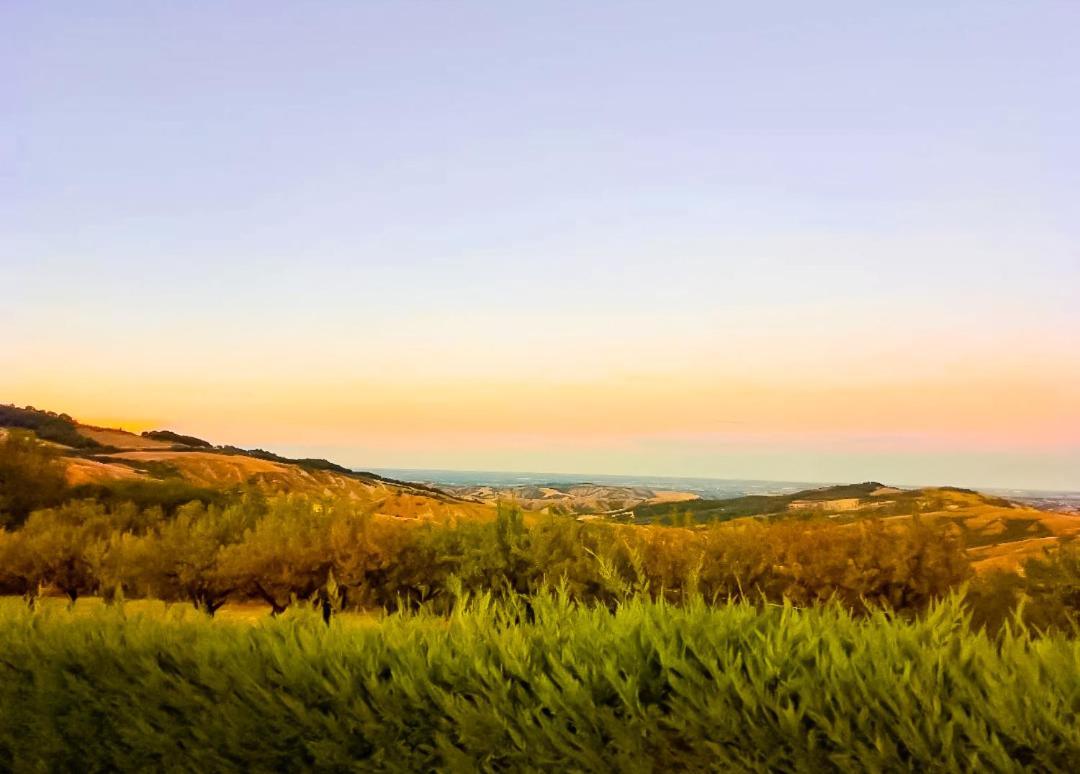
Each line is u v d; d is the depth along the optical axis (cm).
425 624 478
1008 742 303
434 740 397
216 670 459
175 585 1538
